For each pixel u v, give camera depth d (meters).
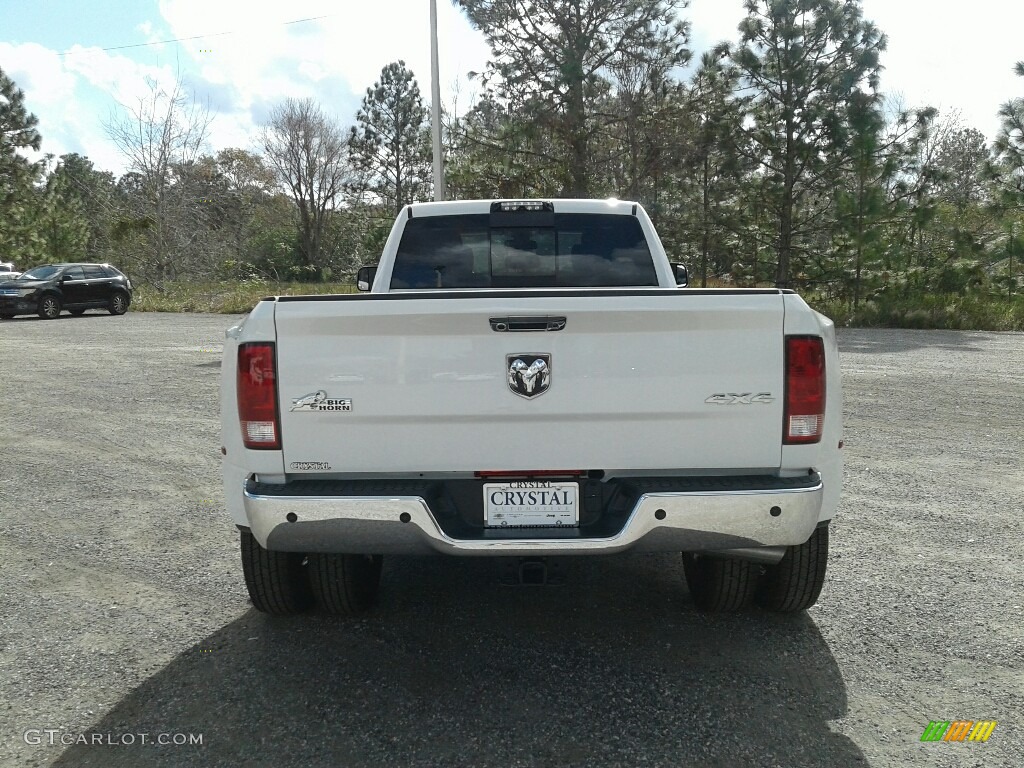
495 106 23.48
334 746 2.74
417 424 3.03
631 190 23.14
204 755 2.69
